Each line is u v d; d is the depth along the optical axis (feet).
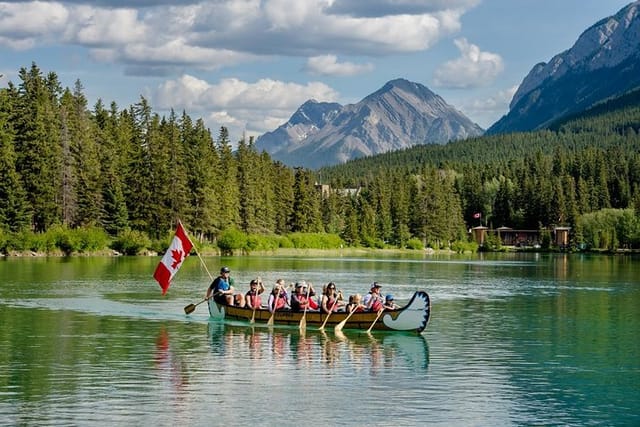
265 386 75.72
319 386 75.92
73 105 411.34
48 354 91.91
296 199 524.93
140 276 215.92
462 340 106.22
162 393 72.28
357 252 548.72
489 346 101.24
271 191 495.82
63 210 362.74
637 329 118.73
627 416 66.59
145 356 90.99
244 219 467.11
